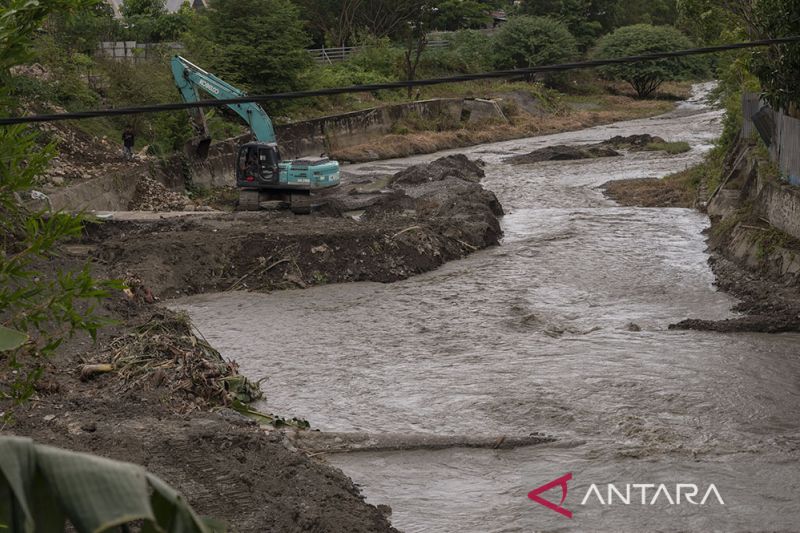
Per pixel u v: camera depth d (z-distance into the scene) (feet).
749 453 49.85
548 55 292.40
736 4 92.94
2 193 19.60
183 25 215.10
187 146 148.66
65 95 145.38
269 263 92.63
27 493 8.59
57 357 56.75
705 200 125.29
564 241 108.17
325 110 212.43
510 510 43.98
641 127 241.96
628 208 129.70
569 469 48.47
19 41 18.03
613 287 88.28
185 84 132.16
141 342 59.57
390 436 52.01
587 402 57.98
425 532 41.86
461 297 85.81
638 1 387.75
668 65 307.99
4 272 19.10
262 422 53.83
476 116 236.02
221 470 42.04
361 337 74.13
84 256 89.66
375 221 106.52
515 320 77.56
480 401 58.90
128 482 8.45
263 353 70.44
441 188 138.72
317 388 62.59
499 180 160.45
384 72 251.80
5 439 8.71
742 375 62.18
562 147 189.88
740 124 133.69
